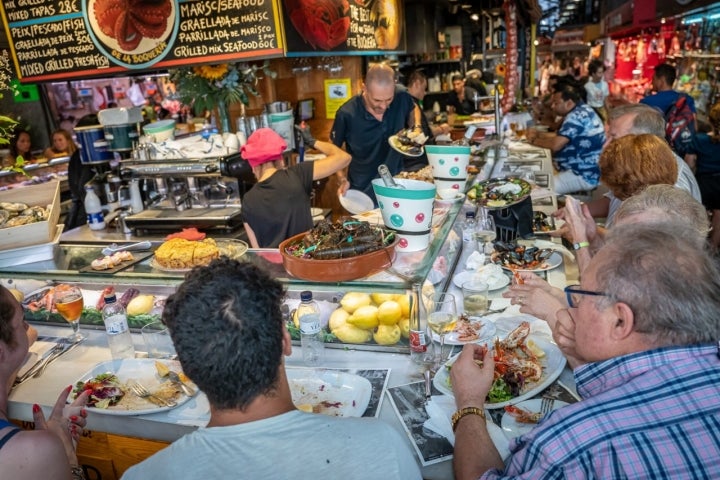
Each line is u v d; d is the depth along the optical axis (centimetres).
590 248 261
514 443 124
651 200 199
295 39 374
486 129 632
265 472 101
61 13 403
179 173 346
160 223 356
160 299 228
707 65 752
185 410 168
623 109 293
